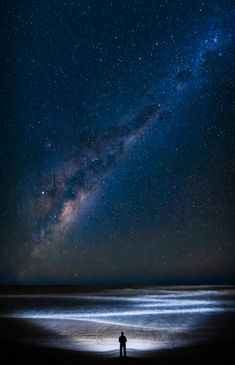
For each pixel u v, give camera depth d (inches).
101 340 909.2
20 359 673.0
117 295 3727.9
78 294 4047.7
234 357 674.8
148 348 791.1
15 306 2113.7
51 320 1359.5
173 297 3129.9
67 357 689.0
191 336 965.8
